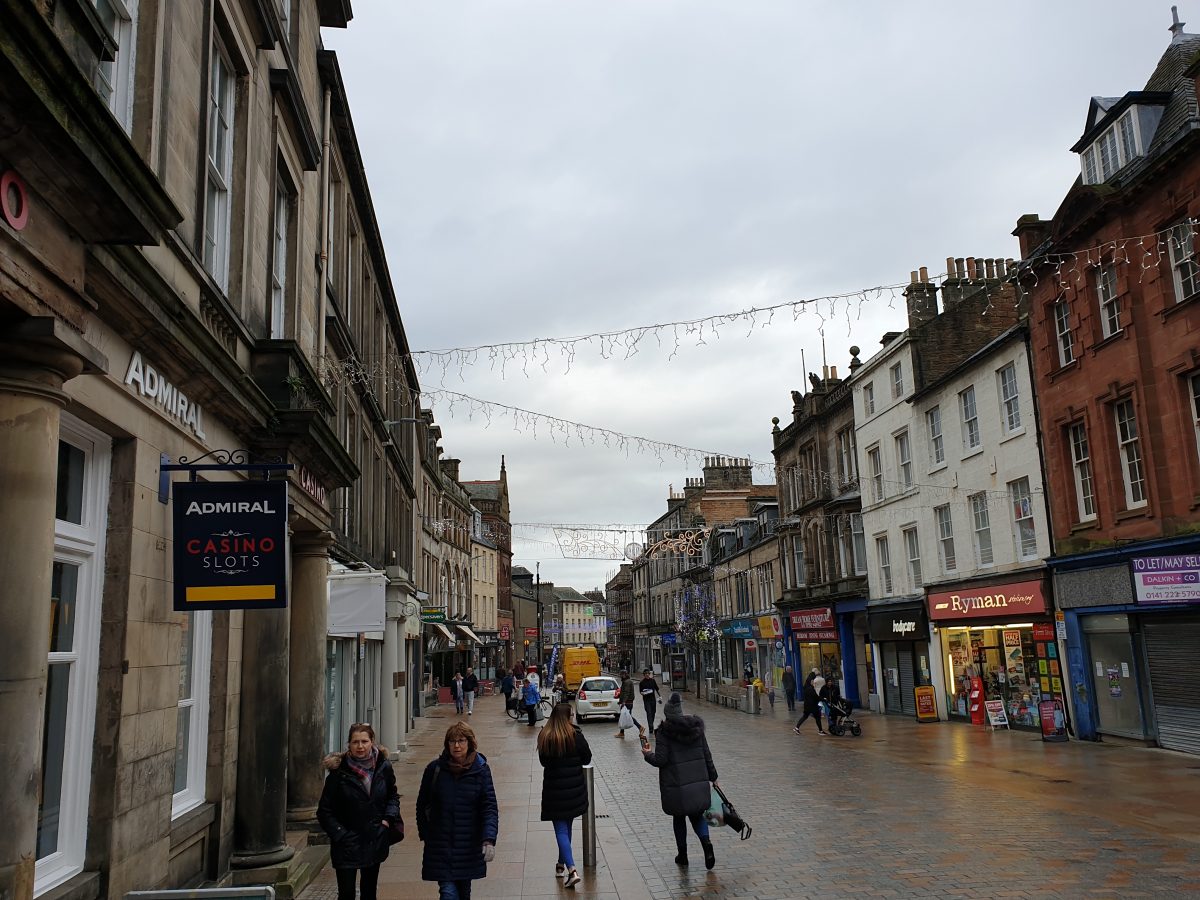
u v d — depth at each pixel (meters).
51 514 4.50
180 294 6.73
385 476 23.80
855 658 32.16
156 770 6.49
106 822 5.77
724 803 8.81
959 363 25.56
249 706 8.50
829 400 34.41
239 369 7.75
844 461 32.94
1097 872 8.10
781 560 39.28
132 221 4.81
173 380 6.93
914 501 27.00
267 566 6.21
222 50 8.80
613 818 11.87
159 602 6.64
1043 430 20.64
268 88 10.09
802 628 35.34
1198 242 15.88
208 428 7.86
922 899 7.43
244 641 8.66
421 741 23.55
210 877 7.82
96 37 4.86
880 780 14.20
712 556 53.69
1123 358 17.73
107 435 6.20
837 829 10.41
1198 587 15.50
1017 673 22.02
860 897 7.56
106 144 4.41
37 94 3.82
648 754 8.85
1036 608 20.45
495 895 7.95
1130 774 13.95
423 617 31.94
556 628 131.50
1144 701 17.22
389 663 20.30
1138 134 17.72
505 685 33.12
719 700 36.84
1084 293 18.94
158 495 6.68
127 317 5.80
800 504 37.62
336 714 16.05
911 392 27.09
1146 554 16.91
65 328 4.47
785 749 19.25
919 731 22.39
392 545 25.70
